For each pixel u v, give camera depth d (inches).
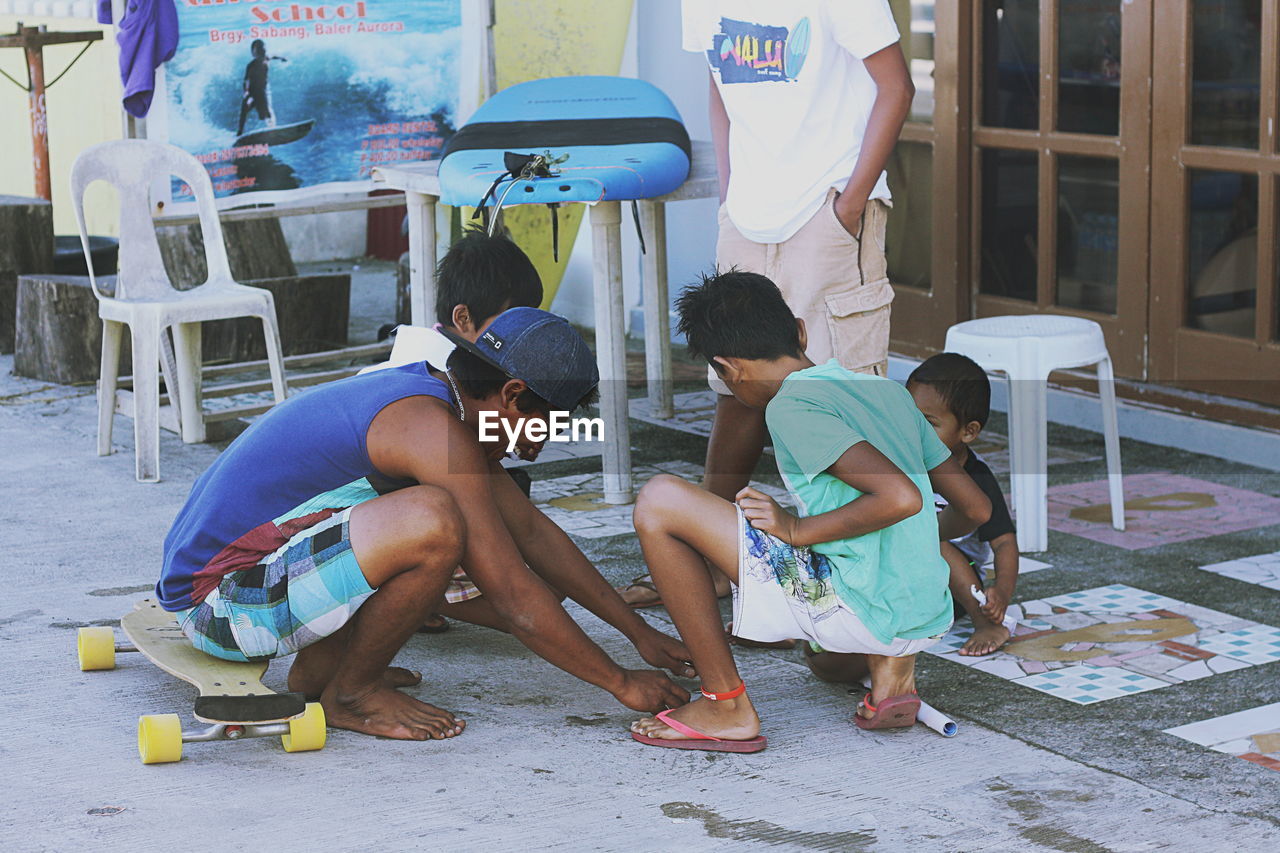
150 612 130.7
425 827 101.0
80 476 197.5
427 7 229.9
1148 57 200.7
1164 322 205.3
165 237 262.8
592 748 115.5
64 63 339.9
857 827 102.0
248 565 115.5
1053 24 211.3
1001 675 131.6
